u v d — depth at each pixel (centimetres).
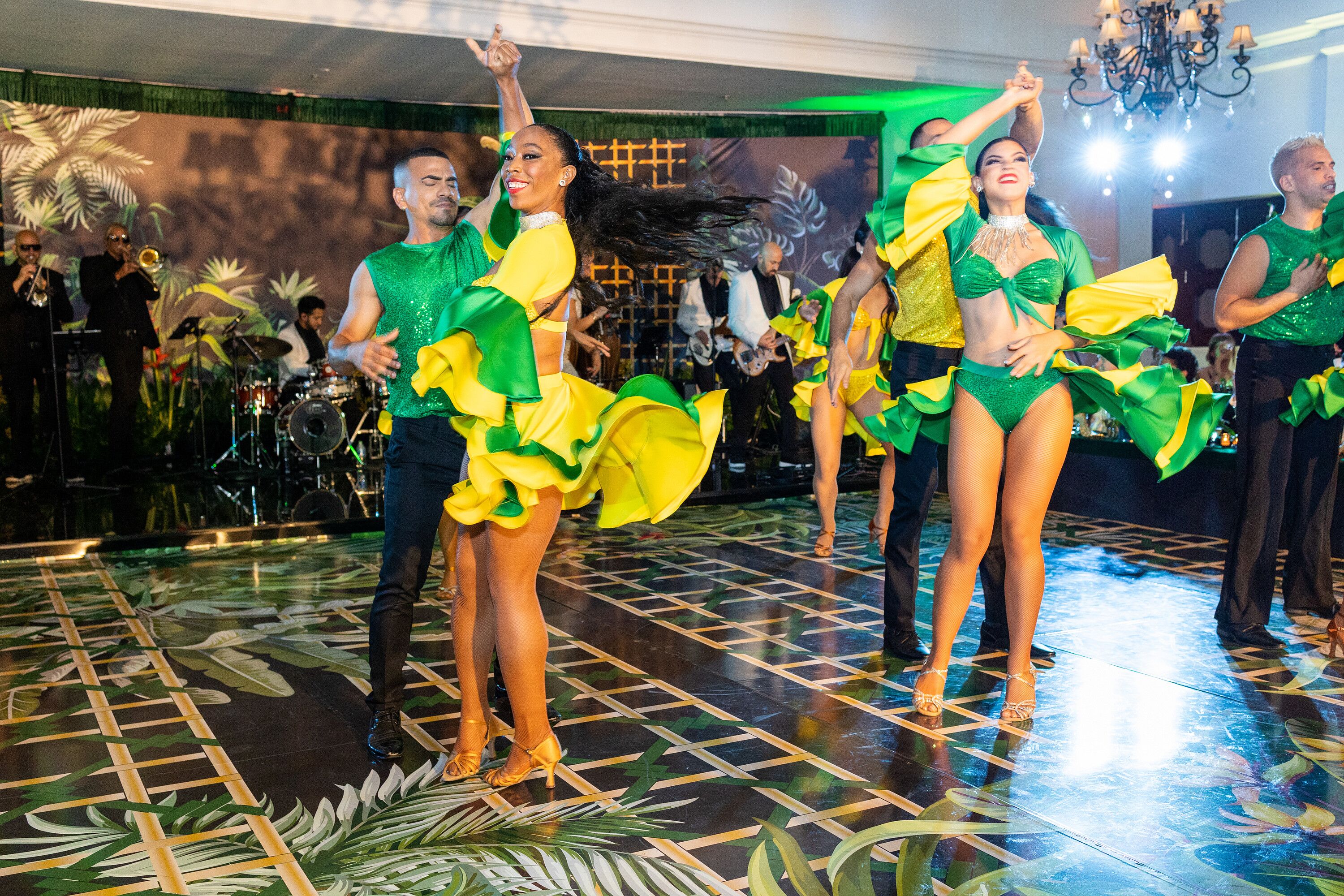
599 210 268
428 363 248
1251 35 804
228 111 946
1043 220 340
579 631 426
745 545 598
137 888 224
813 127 1053
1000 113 320
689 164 1045
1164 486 626
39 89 878
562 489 255
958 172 319
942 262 350
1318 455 423
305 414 898
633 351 1024
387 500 309
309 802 269
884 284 435
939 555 559
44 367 874
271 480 873
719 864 233
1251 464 395
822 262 1066
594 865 233
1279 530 402
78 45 785
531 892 223
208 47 791
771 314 864
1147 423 335
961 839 243
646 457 283
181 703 346
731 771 285
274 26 728
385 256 306
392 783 281
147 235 952
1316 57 850
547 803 266
